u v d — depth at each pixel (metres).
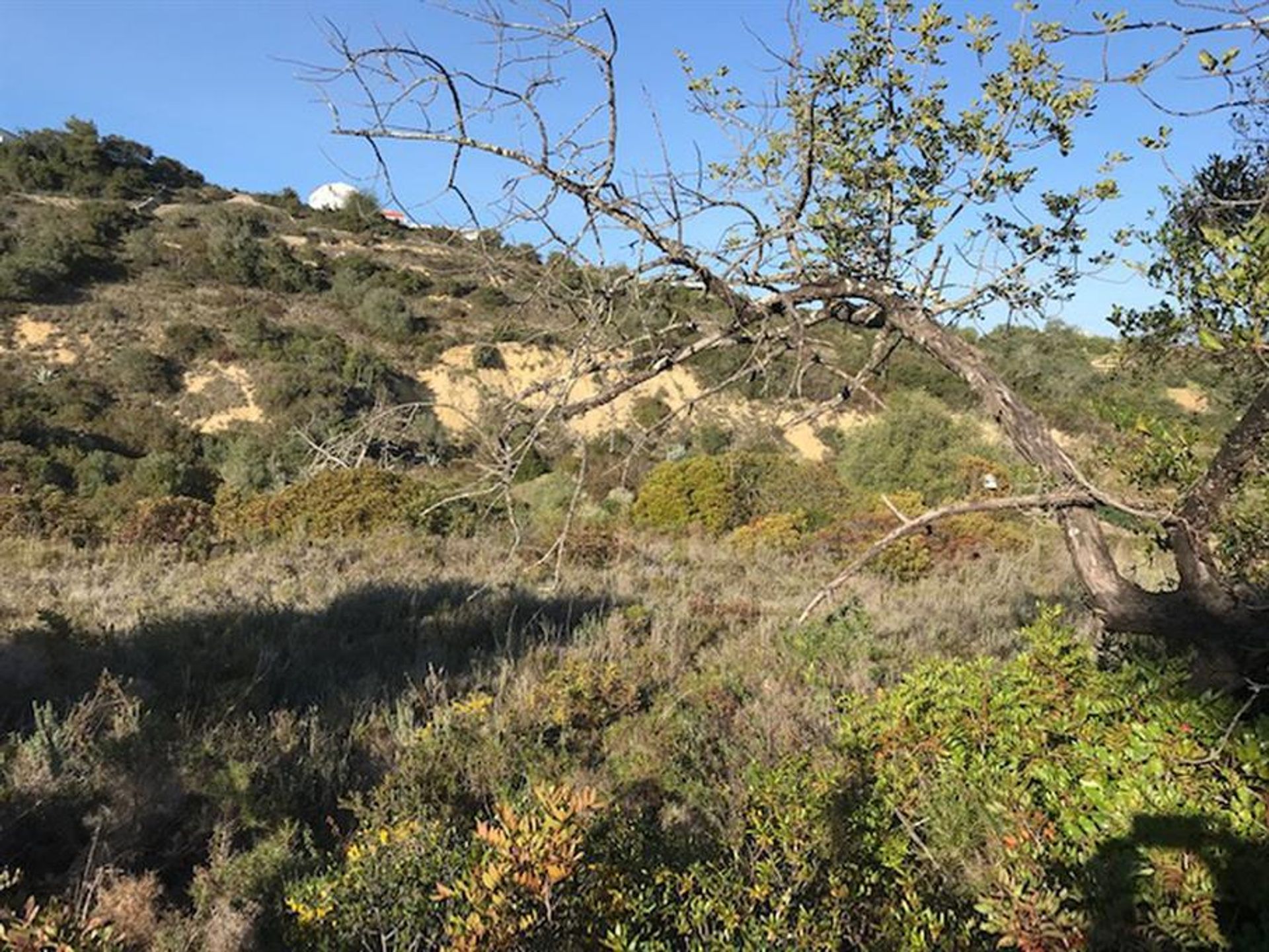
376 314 33.75
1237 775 2.91
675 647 7.69
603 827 3.54
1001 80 2.97
